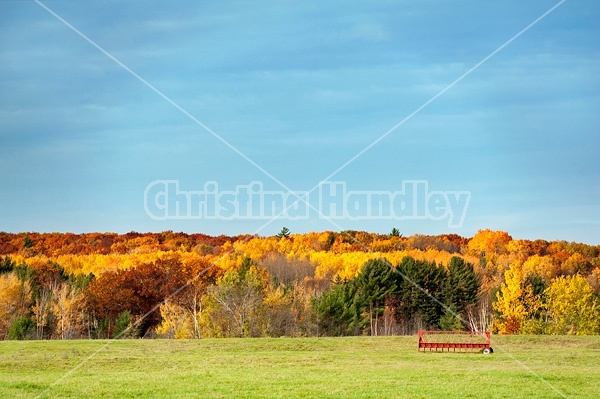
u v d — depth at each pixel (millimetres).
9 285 77438
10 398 26266
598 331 75812
